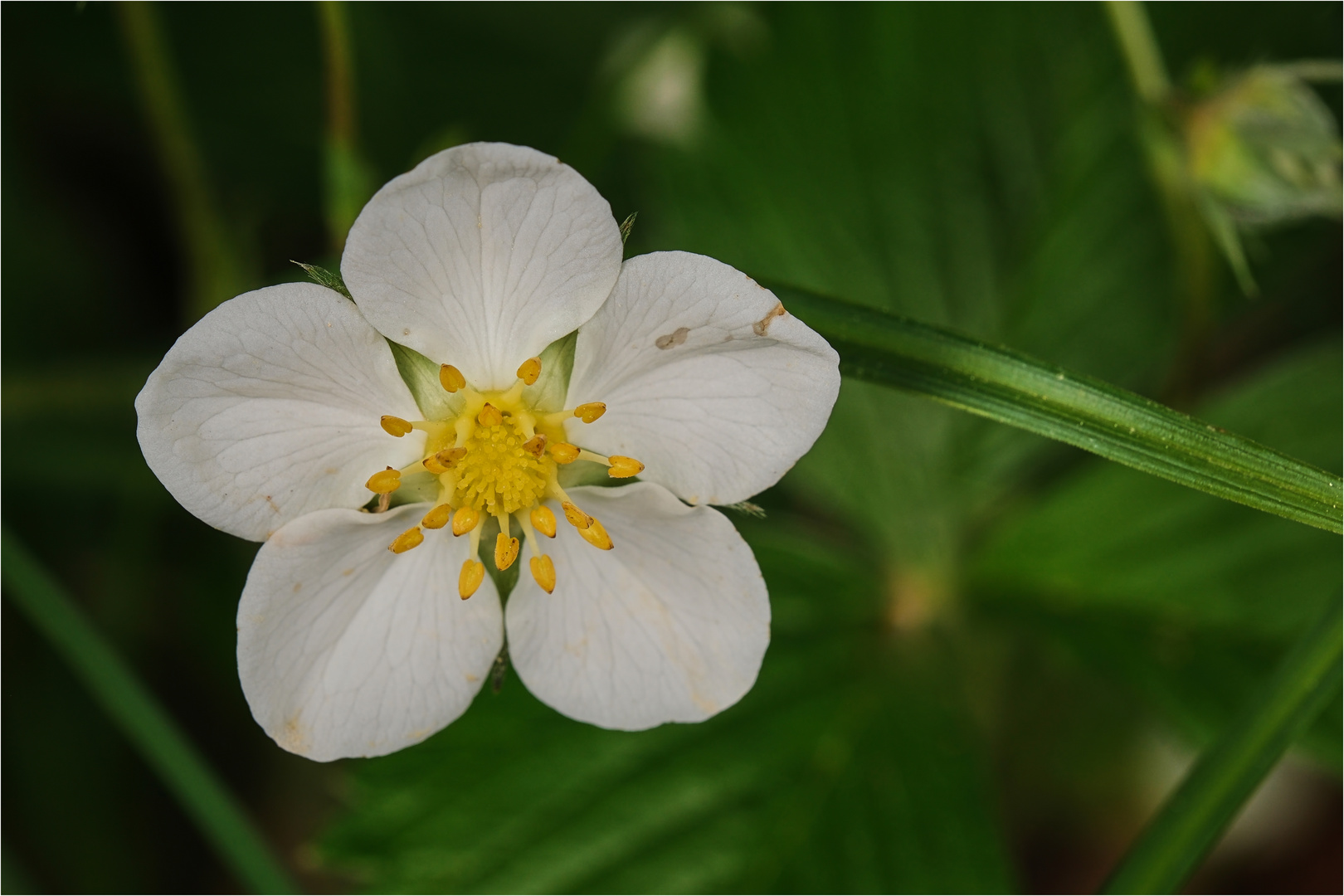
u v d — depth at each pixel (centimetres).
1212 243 13
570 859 13
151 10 13
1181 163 13
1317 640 12
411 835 13
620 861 13
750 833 13
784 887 13
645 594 12
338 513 11
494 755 13
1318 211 13
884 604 13
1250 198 13
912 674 13
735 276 11
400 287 11
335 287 11
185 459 11
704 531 12
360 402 12
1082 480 13
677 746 13
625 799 13
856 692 13
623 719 12
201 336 11
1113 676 13
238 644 11
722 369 12
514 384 12
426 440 12
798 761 13
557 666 12
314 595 12
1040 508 13
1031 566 13
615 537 12
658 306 11
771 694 13
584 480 12
